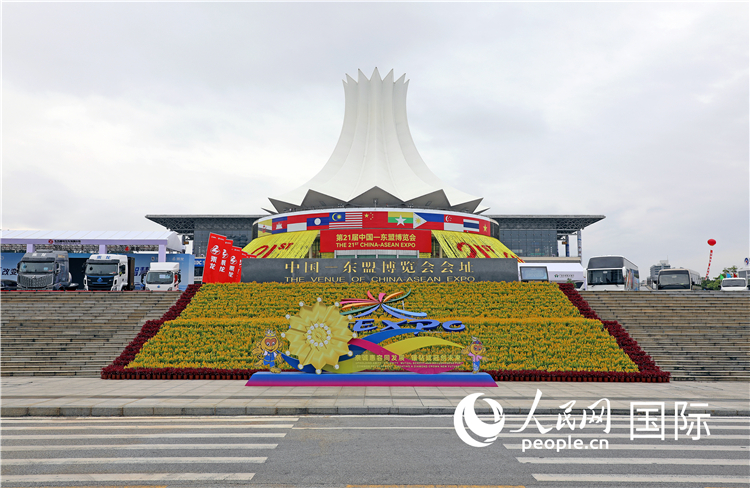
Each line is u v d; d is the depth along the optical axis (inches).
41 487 250.7
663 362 741.9
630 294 1010.1
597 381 666.2
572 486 254.2
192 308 896.9
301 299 935.0
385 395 529.7
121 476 266.8
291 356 638.5
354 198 1847.9
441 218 1691.7
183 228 4335.6
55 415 445.1
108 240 2009.1
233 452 315.3
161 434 365.7
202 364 709.3
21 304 960.3
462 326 800.9
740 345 797.9
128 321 888.9
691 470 282.2
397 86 2180.1
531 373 668.1
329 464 290.2
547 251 4188.0
